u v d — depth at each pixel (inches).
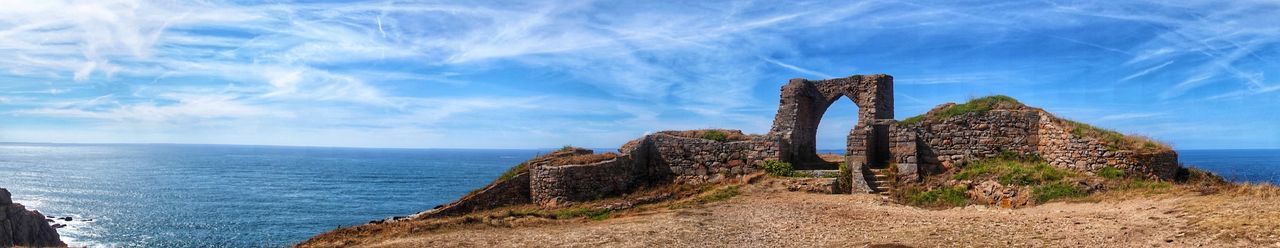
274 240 2118.6
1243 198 591.5
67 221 2524.6
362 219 2605.8
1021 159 984.3
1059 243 468.1
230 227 2395.4
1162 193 717.9
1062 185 839.1
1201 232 456.8
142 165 7490.2
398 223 787.4
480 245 583.8
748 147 1139.3
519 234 647.1
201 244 2049.7
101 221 2544.3
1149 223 527.5
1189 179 887.1
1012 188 866.1
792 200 866.1
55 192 3784.5
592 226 702.5
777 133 1152.8
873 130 1112.8
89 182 4640.8
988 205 842.8
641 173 1211.2
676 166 1203.9
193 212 2847.0
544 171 1126.4
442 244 596.7
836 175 1024.9
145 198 3486.7
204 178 5255.9
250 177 5423.2
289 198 3501.5
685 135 1242.6
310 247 653.9
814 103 1328.7
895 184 998.4
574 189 1111.6
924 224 604.7
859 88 1259.2
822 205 805.2
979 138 1021.2
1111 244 451.2
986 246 475.2
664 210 832.9
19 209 1675.7
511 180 1156.5
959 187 922.1
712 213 770.8
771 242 551.8
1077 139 927.7
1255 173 2723.9
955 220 622.2
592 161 1178.6
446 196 3609.7
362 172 6328.7
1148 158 864.3
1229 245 406.0
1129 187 803.4
